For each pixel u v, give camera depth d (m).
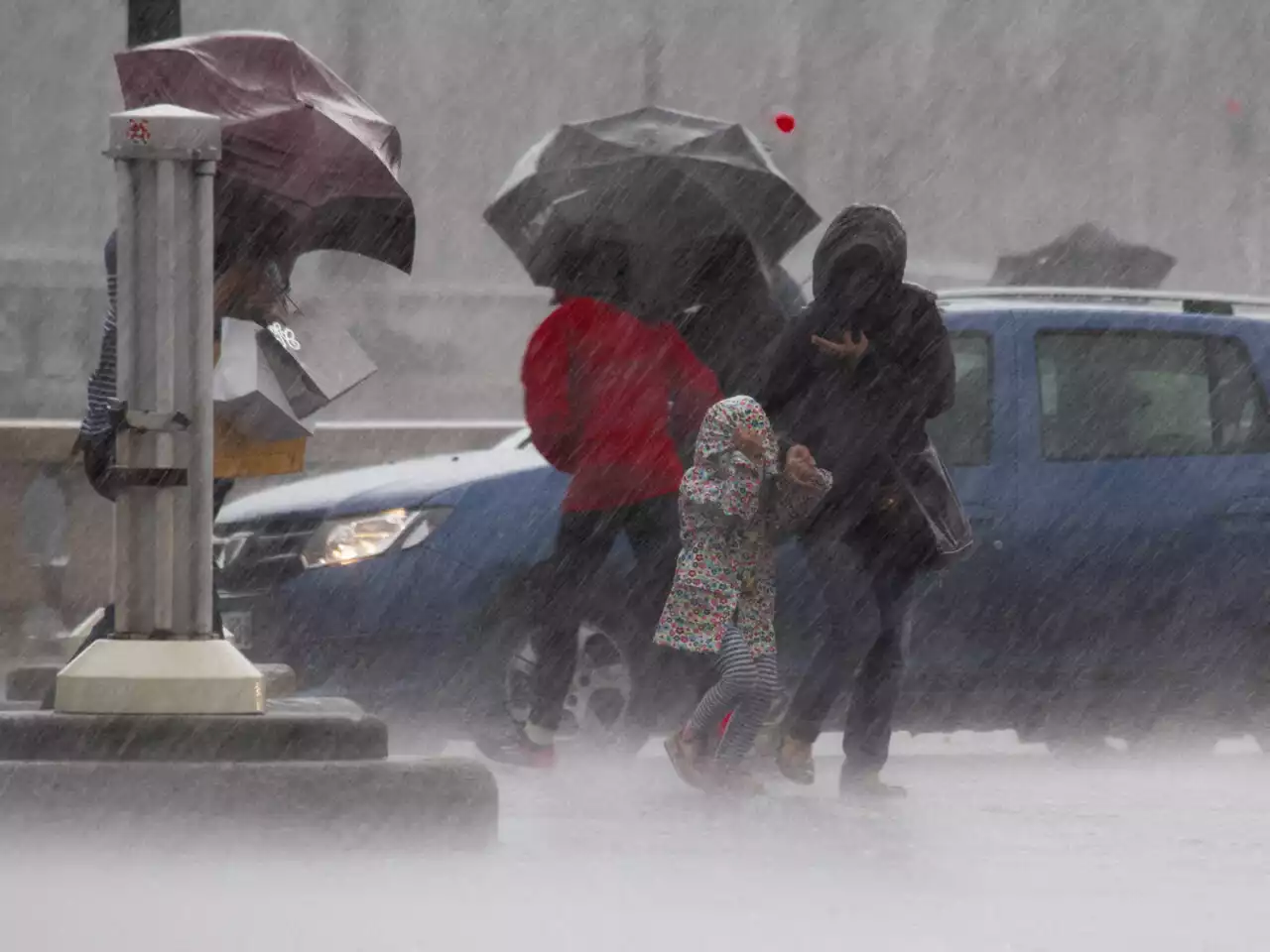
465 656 31.03
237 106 24.64
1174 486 33.84
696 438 31.52
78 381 80.62
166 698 21.20
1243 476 34.41
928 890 21.28
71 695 21.27
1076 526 33.28
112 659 21.36
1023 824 26.39
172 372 21.70
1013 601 32.97
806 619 31.55
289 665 31.14
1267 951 18.28
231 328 24.31
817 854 23.61
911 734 34.22
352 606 31.08
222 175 24.38
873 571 28.34
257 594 31.39
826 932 18.77
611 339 31.22
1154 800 28.91
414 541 31.23
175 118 21.66
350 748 21.14
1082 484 33.44
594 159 32.88
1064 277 54.25
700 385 31.52
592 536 31.00
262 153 24.56
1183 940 18.73
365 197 25.89
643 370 31.23
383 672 31.06
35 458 44.97
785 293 34.47
